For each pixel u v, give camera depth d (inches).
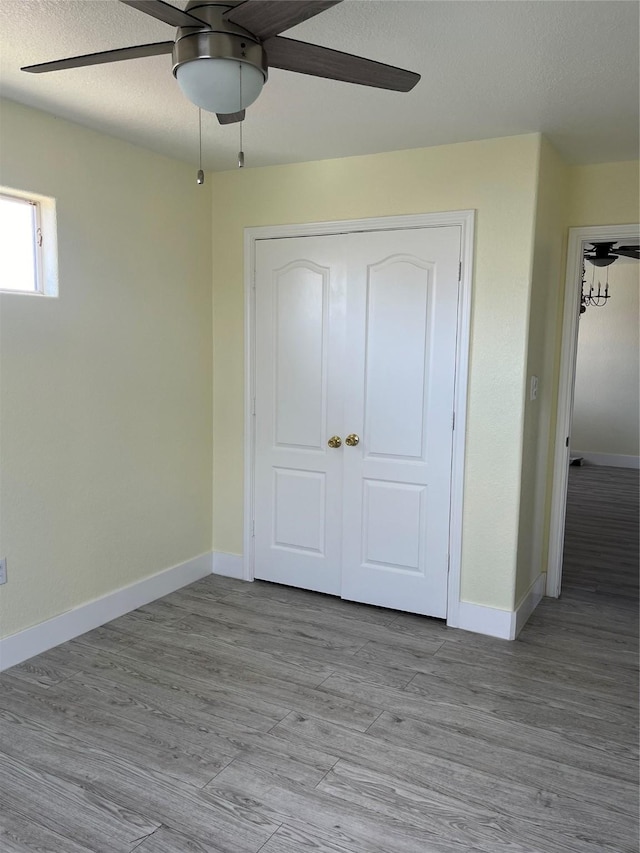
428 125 112.8
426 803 80.8
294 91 97.5
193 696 104.7
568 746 93.1
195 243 147.0
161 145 128.6
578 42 80.7
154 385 138.9
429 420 132.1
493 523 127.5
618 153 129.0
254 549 156.6
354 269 136.3
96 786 83.0
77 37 81.7
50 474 117.0
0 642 110.6
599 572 169.5
